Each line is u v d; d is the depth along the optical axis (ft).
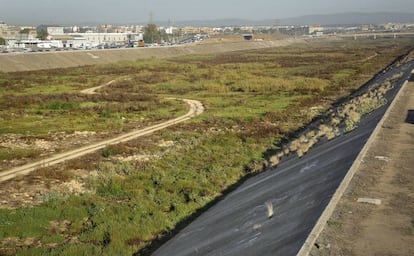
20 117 148.66
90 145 110.83
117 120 144.25
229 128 130.82
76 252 51.37
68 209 65.82
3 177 83.25
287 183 61.57
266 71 312.50
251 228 47.80
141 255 52.21
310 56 453.17
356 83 223.30
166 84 251.39
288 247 36.86
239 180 80.12
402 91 119.75
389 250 33.42
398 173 51.83
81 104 177.37
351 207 42.06
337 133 88.07
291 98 189.98
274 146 106.52
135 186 76.95
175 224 61.31
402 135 70.64
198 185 77.05
